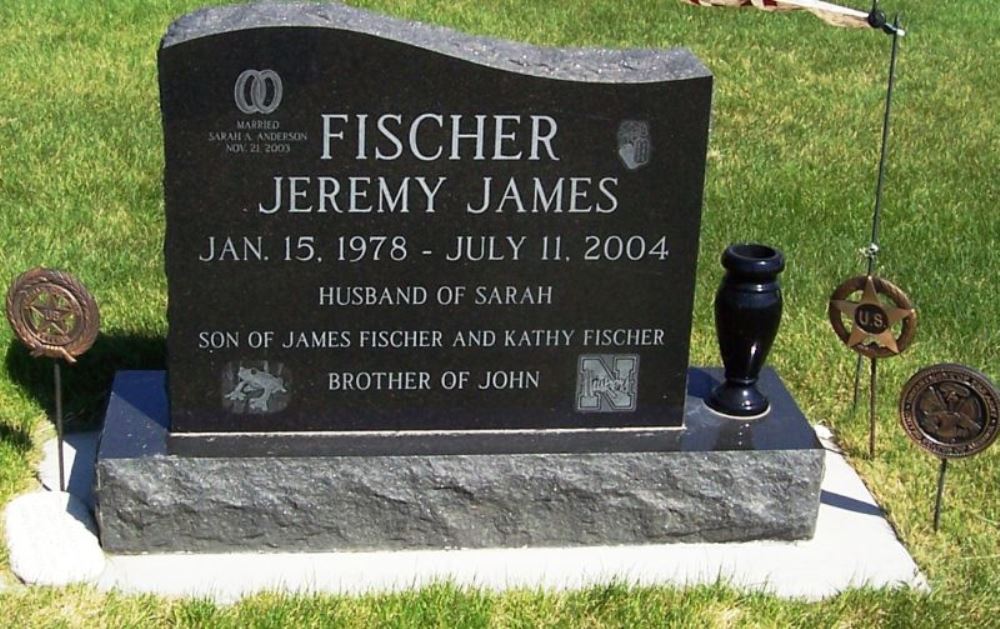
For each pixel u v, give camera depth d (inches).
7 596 147.4
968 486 164.7
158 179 217.3
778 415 160.4
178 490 151.6
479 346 154.6
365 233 150.7
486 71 147.7
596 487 154.7
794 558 155.8
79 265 193.9
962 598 151.1
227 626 144.7
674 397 157.2
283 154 148.1
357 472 152.6
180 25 146.1
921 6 342.6
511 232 151.9
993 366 183.8
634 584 150.9
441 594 148.1
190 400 152.9
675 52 151.3
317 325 152.6
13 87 248.4
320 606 147.0
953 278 200.7
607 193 151.6
